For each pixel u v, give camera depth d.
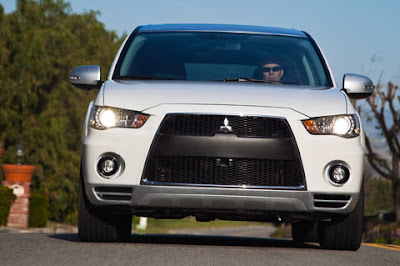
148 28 12.32
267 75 11.08
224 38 11.89
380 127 58.75
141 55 11.41
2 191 29.62
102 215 10.28
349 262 8.67
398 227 45.91
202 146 9.41
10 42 50.56
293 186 9.51
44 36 50.97
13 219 33.06
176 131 9.52
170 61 11.24
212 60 11.28
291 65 11.32
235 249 9.82
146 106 9.64
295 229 13.59
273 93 9.96
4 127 49.94
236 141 9.43
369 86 11.33
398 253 10.61
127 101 9.75
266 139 9.47
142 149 9.52
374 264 8.55
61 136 50.50
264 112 9.55
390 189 69.06
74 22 60.56
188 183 9.48
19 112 50.31
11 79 50.34
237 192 9.44
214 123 9.50
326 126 9.68
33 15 53.94
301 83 11.04
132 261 7.95
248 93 9.88
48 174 50.31
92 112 9.90
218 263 7.96
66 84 53.31
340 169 9.62
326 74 11.33
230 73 11.02
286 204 9.52
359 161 9.72
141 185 9.50
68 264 7.64
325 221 10.46
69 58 53.12
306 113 9.64
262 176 9.48
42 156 49.50
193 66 11.13
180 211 9.85
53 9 61.59
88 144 9.70
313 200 9.58
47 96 51.84
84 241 10.62
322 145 9.57
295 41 12.03
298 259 8.76
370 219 58.88
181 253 8.93
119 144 9.57
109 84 10.42
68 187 49.88
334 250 10.58
